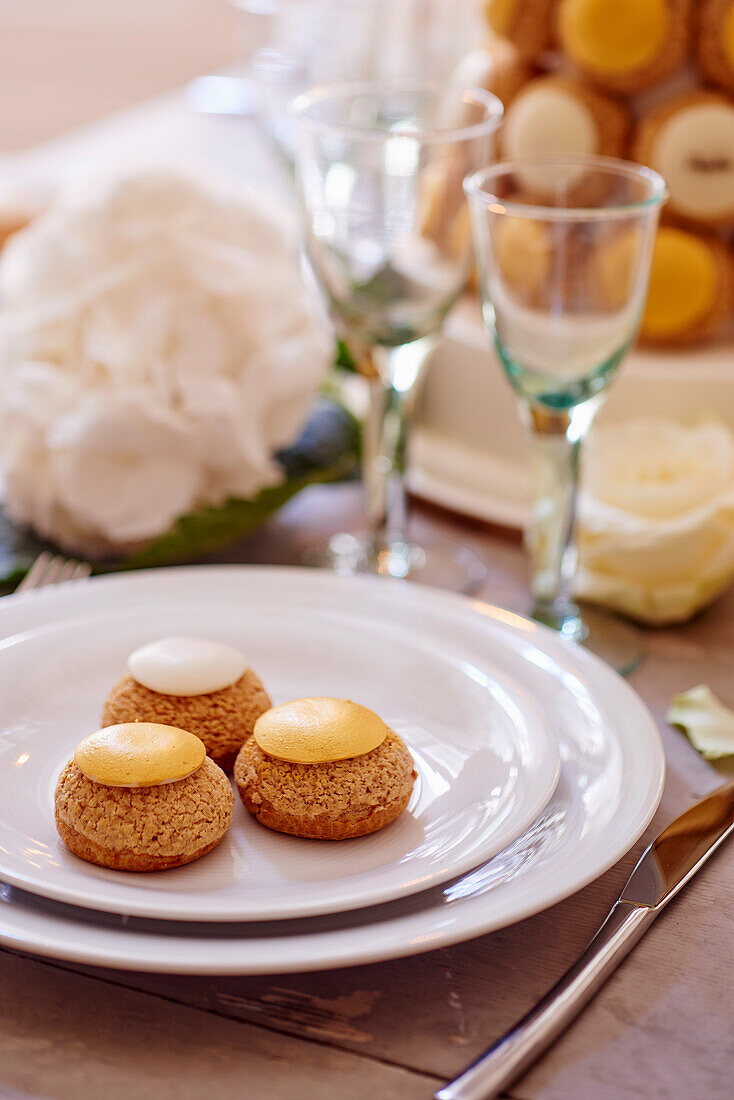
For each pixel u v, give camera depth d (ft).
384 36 3.70
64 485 2.66
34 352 2.72
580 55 2.75
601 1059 1.93
